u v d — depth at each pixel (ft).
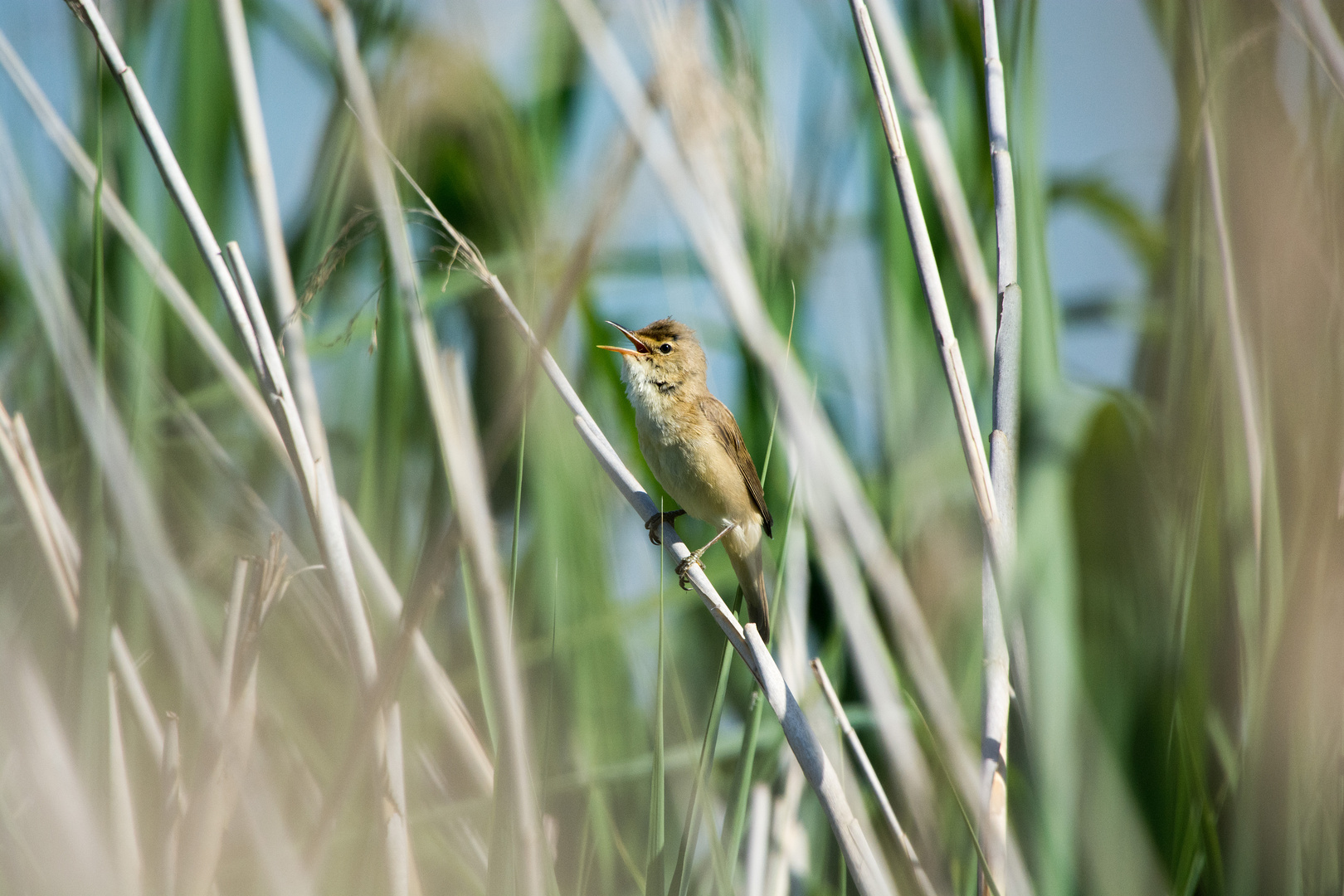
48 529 22.17
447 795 24.99
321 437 22.59
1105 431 22.82
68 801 19.63
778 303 26.48
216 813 19.24
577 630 25.95
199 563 27.91
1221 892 18.56
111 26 28.19
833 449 22.50
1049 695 19.48
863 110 28.71
